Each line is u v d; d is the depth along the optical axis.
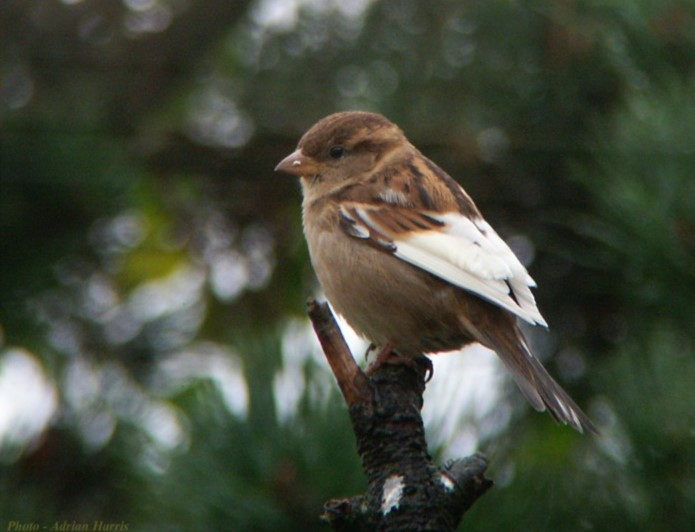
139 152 13.86
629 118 10.54
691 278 9.91
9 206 12.17
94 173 12.38
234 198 14.28
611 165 10.52
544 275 12.20
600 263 11.40
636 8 11.21
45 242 12.27
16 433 11.19
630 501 9.09
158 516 9.15
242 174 14.27
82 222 12.47
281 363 9.27
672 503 9.05
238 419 9.12
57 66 14.17
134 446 9.96
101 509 11.17
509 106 12.54
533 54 12.43
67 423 11.35
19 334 12.09
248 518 8.88
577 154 12.26
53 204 12.38
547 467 9.68
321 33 14.09
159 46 14.48
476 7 12.72
